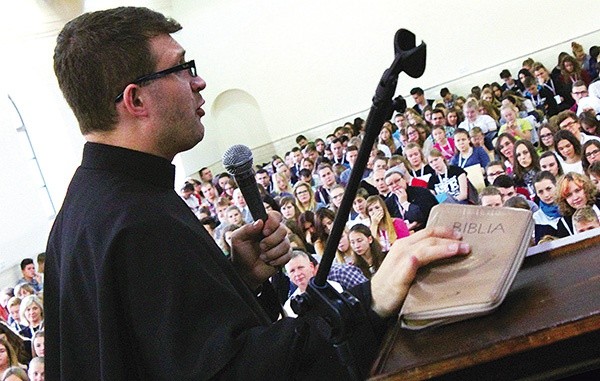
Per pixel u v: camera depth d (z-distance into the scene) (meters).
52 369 1.49
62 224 1.48
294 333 1.15
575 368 0.92
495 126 10.26
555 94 12.73
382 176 7.57
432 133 9.72
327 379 1.17
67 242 1.40
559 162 5.80
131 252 1.26
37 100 13.73
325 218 6.29
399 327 1.08
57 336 1.50
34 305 7.01
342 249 5.23
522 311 0.97
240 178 1.67
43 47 13.50
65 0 13.49
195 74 1.50
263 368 1.15
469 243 1.12
